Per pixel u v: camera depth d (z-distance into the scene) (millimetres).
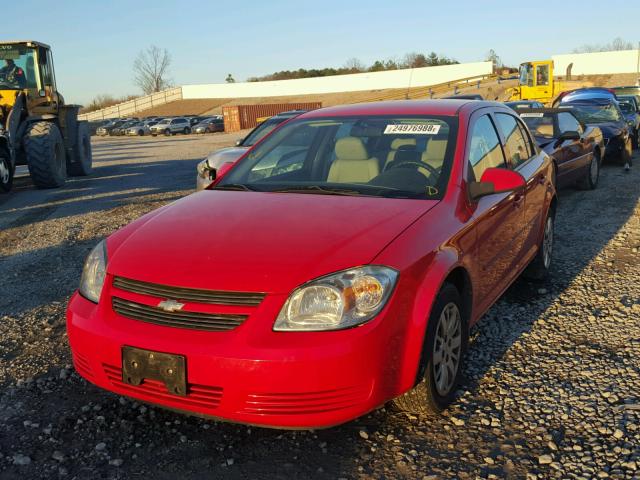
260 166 4086
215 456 2830
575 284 5227
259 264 2691
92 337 2783
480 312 3619
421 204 3256
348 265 2662
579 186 9891
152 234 3107
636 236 6777
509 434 2959
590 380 3488
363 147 3832
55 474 2715
